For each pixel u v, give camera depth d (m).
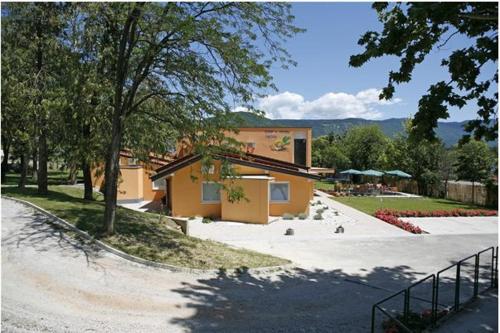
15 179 31.92
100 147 15.33
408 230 18.03
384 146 53.59
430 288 9.75
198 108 11.59
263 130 29.30
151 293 8.10
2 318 6.34
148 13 10.62
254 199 19.31
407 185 43.19
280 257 12.43
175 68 11.52
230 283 9.26
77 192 24.25
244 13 10.88
